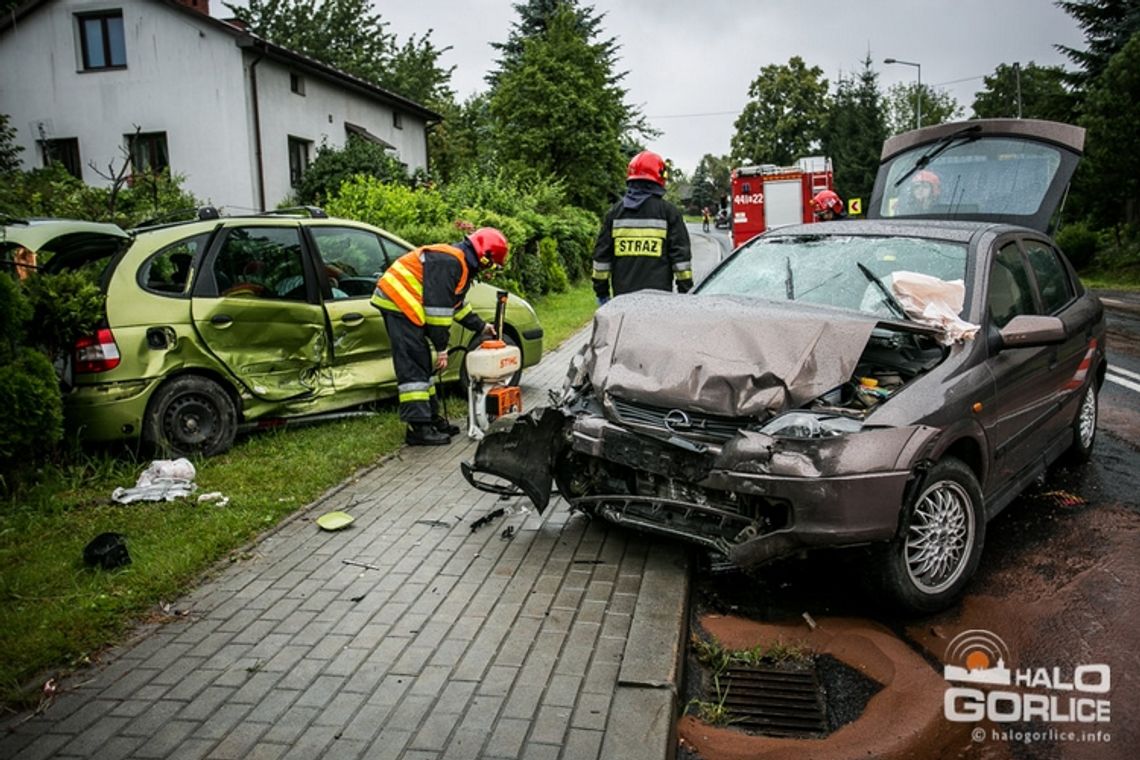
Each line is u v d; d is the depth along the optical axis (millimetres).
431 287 6418
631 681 3227
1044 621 3898
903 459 3627
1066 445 5707
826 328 4090
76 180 15500
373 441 6719
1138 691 3342
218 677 3352
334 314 6945
